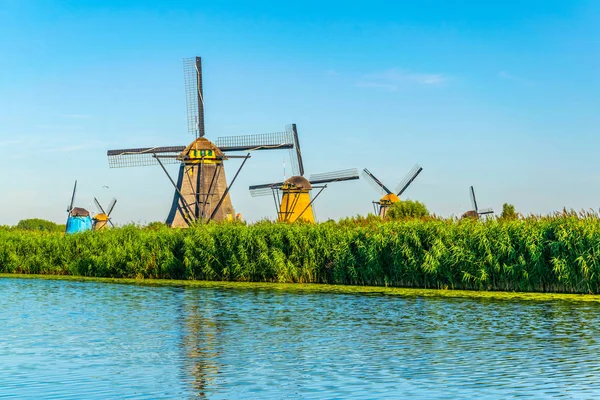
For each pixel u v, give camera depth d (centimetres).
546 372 1864
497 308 3033
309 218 8219
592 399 1614
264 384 1767
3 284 4422
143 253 4688
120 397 1658
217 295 3681
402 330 2534
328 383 1770
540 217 3531
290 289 3894
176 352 2178
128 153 7088
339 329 2577
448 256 3612
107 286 4241
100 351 2197
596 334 2414
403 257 3756
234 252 4347
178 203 6925
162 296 3681
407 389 1703
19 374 1886
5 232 5466
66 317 2952
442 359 2033
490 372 1873
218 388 1731
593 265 3266
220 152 7050
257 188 8569
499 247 3484
